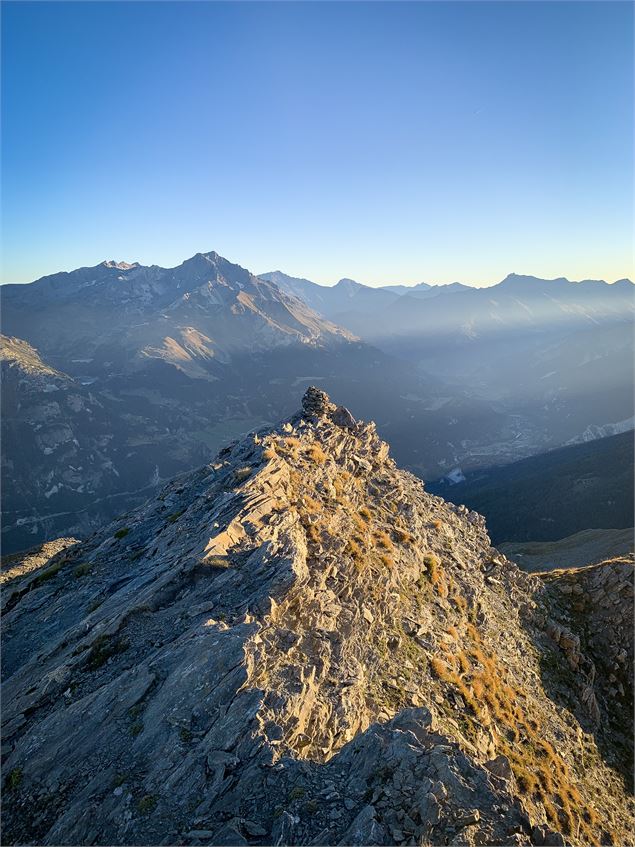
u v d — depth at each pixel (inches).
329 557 1366.9
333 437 2321.6
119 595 1252.5
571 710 1710.1
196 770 718.5
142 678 901.8
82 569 1616.6
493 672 1499.8
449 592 1777.8
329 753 805.2
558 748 1419.8
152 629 1075.3
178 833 641.6
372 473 2281.0
